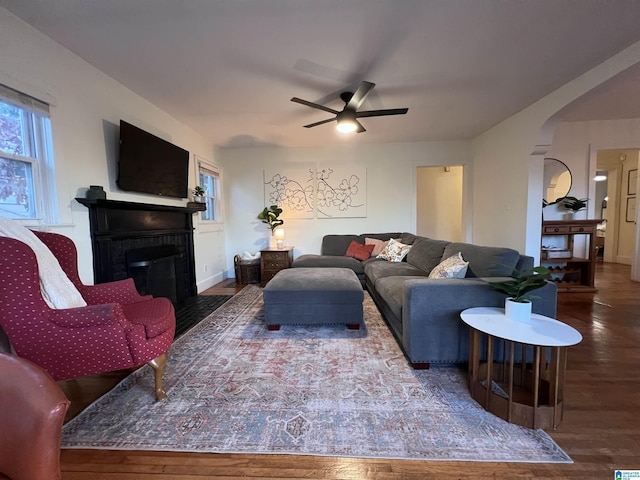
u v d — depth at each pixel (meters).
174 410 1.52
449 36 2.02
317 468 1.16
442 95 3.02
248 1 1.67
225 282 4.79
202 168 4.37
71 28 1.90
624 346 2.25
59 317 1.36
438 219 6.34
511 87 2.84
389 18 1.83
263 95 2.96
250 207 5.18
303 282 2.65
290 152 5.08
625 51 2.21
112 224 2.47
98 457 1.23
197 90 2.84
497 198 4.05
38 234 1.73
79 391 1.71
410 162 4.95
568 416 1.44
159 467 1.18
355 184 5.04
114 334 1.45
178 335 2.52
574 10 1.78
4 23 1.73
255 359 2.06
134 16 1.79
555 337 1.34
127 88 2.79
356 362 2.01
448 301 1.84
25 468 0.68
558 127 4.08
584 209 4.12
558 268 4.04
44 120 2.02
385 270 3.33
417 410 1.50
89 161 2.36
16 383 0.72
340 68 2.44
